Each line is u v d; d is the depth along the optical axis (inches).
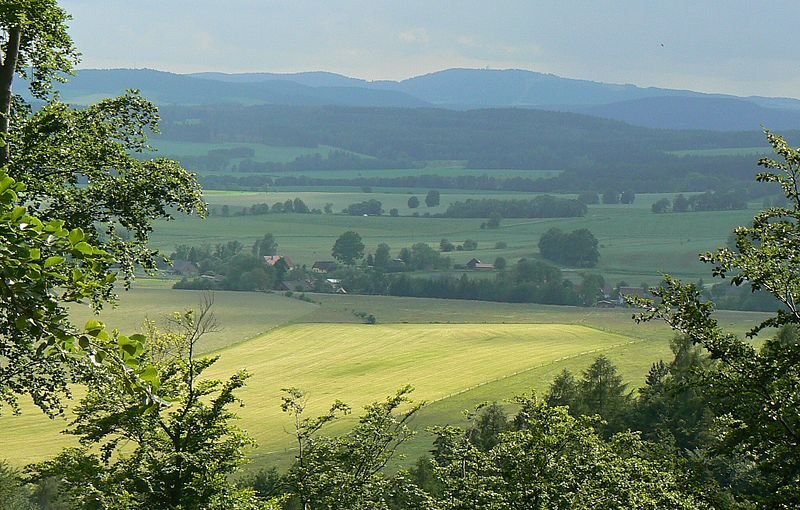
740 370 1051.3
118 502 1293.1
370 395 4960.6
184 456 1375.5
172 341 1494.8
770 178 1071.6
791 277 1042.7
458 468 1537.9
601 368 3905.0
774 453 1035.9
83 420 1435.8
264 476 3036.4
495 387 4980.3
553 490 1384.1
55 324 444.5
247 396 4938.5
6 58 1241.4
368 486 1542.8
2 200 444.5
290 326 7116.1
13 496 2201.0
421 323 7504.9
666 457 1202.0
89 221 1315.2
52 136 1359.5
